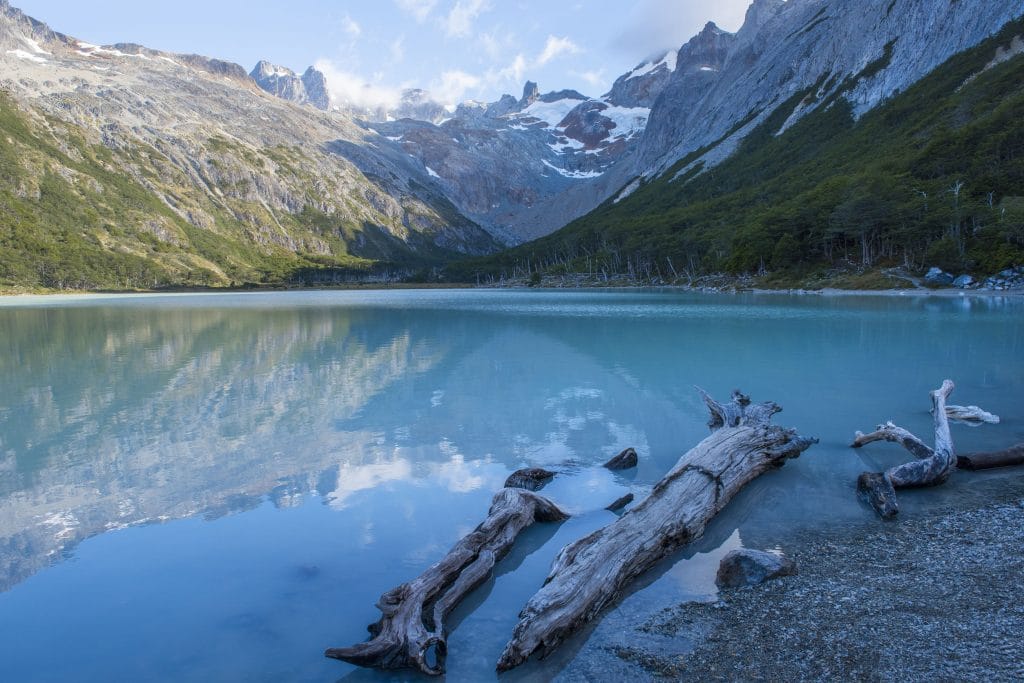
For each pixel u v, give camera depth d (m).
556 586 6.60
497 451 12.55
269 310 65.00
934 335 30.14
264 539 8.60
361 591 7.24
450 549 8.20
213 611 6.82
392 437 13.67
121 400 18.08
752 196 149.00
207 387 19.94
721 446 10.40
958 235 69.44
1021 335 29.50
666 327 37.50
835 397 16.75
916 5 164.38
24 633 6.40
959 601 6.48
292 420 15.38
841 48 196.88
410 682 5.70
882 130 137.50
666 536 7.87
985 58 126.62
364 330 39.06
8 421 15.58
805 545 8.06
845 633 6.00
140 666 5.88
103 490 10.56
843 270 81.31
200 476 11.23
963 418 14.06
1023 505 9.00
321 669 5.87
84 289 160.50
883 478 9.58
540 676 5.64
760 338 30.88
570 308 59.19
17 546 8.43
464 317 49.62
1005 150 88.12
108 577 7.56
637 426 14.33
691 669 5.58
